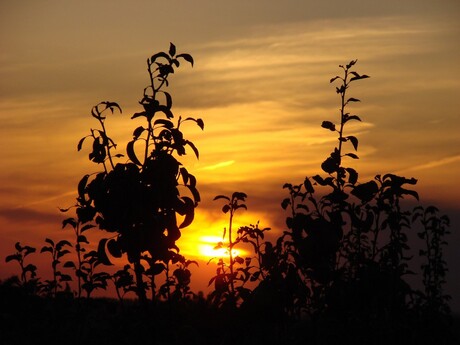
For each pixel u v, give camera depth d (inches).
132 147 283.7
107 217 284.2
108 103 297.1
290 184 340.2
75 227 374.9
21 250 396.5
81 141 293.4
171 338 324.8
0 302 390.6
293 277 319.0
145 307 308.3
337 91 328.2
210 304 350.9
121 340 326.3
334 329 315.9
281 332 334.0
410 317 355.3
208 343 339.3
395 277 320.5
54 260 383.2
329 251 298.8
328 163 314.0
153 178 280.8
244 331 334.6
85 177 290.2
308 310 329.4
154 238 282.0
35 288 393.1
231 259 351.3
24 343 355.6
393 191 318.7
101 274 353.7
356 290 309.9
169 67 297.6
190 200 289.0
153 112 292.0
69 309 390.0
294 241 303.4
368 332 320.2
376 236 325.4
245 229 352.5
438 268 461.7
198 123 296.8
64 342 356.8
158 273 302.8
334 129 320.5
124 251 285.0
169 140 292.5
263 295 324.5
